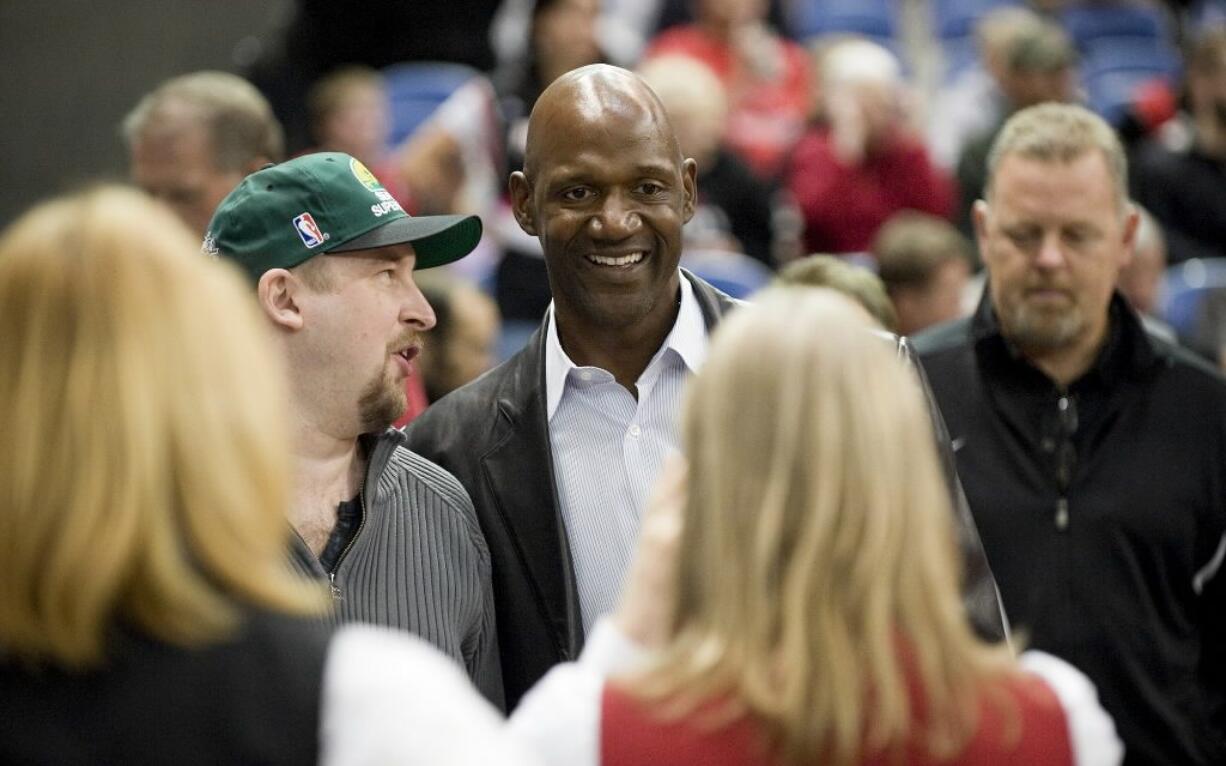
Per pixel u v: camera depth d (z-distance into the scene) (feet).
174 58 34.65
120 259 6.32
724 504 6.95
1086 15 38.01
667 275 11.14
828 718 6.66
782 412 6.93
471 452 11.54
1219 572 13.37
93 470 6.08
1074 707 7.00
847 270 14.14
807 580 6.78
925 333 14.43
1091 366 13.50
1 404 6.22
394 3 32.94
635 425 11.35
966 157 28.22
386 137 31.22
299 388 10.50
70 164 33.68
